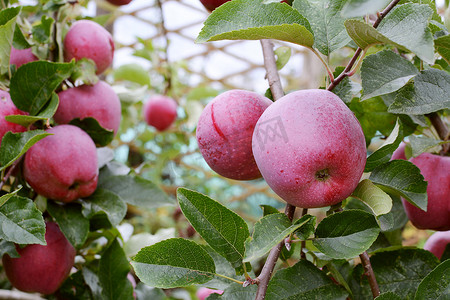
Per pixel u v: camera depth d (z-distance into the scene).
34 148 0.59
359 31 0.38
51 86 0.58
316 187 0.40
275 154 0.40
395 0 0.39
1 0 0.68
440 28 0.46
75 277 0.69
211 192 2.34
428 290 0.42
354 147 0.39
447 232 0.59
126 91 0.92
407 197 0.43
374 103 0.56
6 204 0.49
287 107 0.40
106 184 0.69
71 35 0.70
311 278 0.45
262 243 0.38
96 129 0.65
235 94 0.47
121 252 0.62
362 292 0.49
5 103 0.57
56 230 0.64
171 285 0.40
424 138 0.50
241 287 0.45
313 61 2.16
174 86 1.80
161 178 1.99
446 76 0.43
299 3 0.46
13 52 0.67
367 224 0.41
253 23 0.40
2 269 0.78
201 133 0.48
